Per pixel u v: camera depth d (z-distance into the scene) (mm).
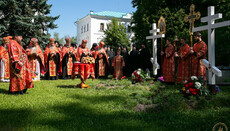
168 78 8391
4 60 10211
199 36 6918
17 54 6301
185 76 7598
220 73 5625
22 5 16062
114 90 6848
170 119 3971
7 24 16062
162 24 9148
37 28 16469
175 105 4801
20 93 6410
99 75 11805
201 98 5164
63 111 4449
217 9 18172
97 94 6320
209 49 6078
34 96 6023
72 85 8594
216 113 4289
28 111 4410
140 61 10422
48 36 17406
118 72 10406
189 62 7578
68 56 12305
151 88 6738
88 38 43594
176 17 17594
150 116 4215
